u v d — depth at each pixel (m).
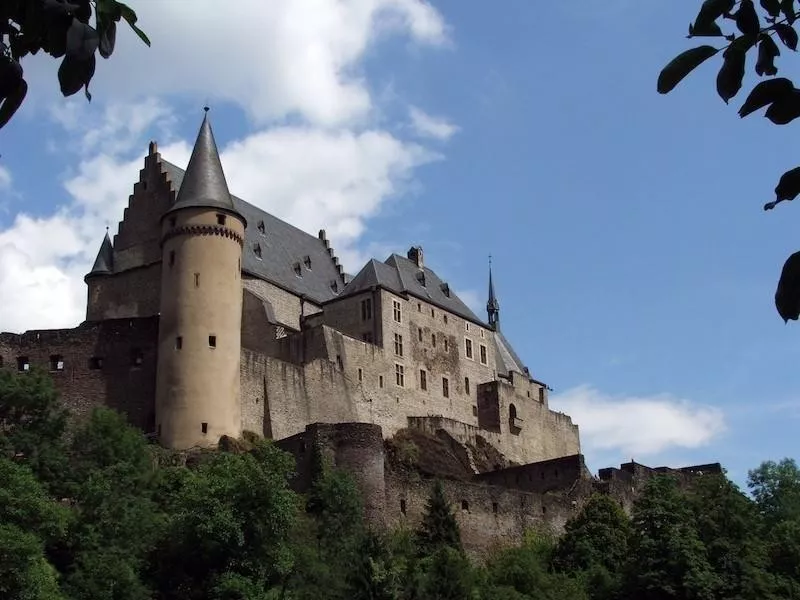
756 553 72.75
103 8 9.81
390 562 63.75
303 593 61.66
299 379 95.19
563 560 80.75
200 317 84.88
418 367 112.38
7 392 71.00
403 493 81.06
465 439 110.94
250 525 62.38
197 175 90.25
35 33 9.66
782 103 10.00
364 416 102.44
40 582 50.97
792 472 106.00
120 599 56.91
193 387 82.81
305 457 79.38
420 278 120.00
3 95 9.53
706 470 120.81
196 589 60.44
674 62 10.17
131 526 61.97
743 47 10.06
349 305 111.25
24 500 55.00
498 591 69.94
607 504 84.00
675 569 70.25
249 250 109.12
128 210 102.62
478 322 123.88
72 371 85.25
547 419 126.69
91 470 67.50
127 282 99.56
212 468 69.44
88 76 9.68
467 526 83.56
